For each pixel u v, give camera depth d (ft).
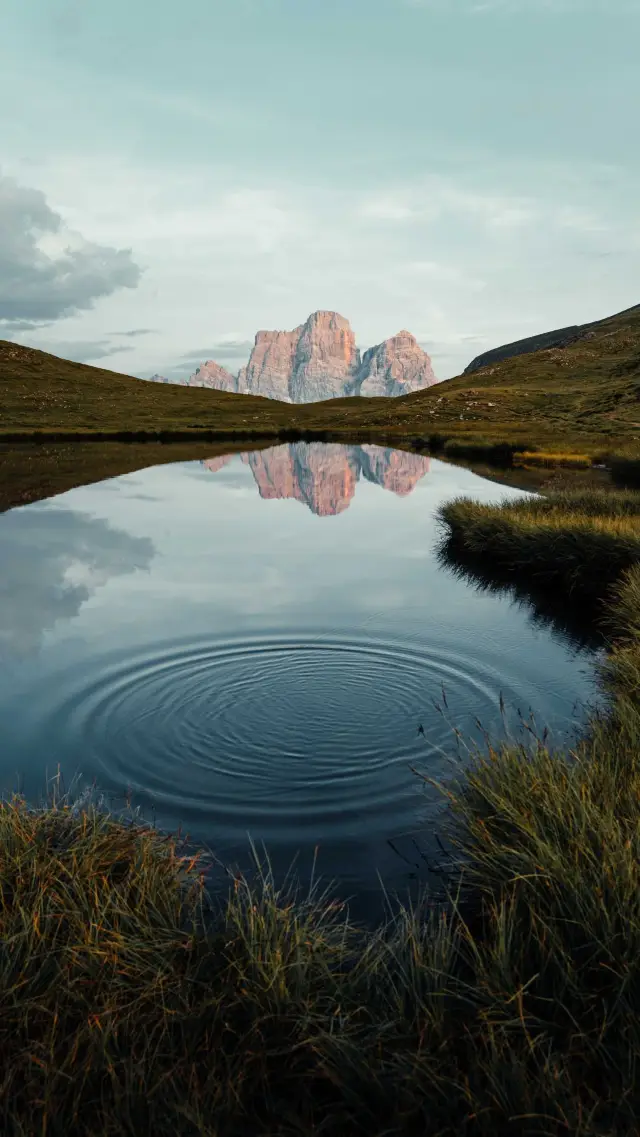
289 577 42.50
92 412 290.97
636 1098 9.11
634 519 49.14
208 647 28.99
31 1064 9.75
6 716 22.82
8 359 383.04
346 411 321.93
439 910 13.98
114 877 13.76
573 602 36.60
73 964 11.27
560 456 135.23
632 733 18.34
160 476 110.63
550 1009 10.78
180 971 11.55
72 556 49.29
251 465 131.23
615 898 11.70
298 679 25.49
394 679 25.58
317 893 14.49
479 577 42.42
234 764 19.63
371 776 19.03
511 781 15.78
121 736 21.31
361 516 69.31
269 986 10.89
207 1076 9.89
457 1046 10.46
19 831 14.21
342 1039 10.11
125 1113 9.18
